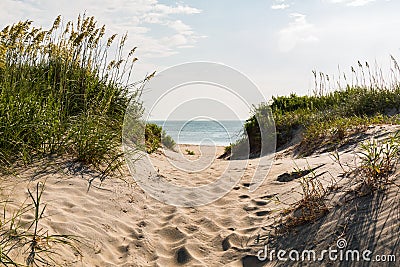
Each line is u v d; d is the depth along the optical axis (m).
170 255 4.26
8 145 5.47
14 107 5.75
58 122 6.05
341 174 5.16
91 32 7.23
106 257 4.02
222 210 5.35
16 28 6.17
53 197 4.75
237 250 4.21
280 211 4.88
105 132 6.61
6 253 3.38
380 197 4.16
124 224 4.73
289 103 13.18
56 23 7.09
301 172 6.15
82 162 5.88
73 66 7.50
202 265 3.98
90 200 5.02
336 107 11.40
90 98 7.35
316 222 4.21
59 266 3.54
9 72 6.34
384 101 10.77
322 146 8.24
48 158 5.70
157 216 5.17
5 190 4.55
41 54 7.23
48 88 6.56
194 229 4.76
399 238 3.46
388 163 4.62
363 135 7.70
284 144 10.52
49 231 3.98
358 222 3.90
